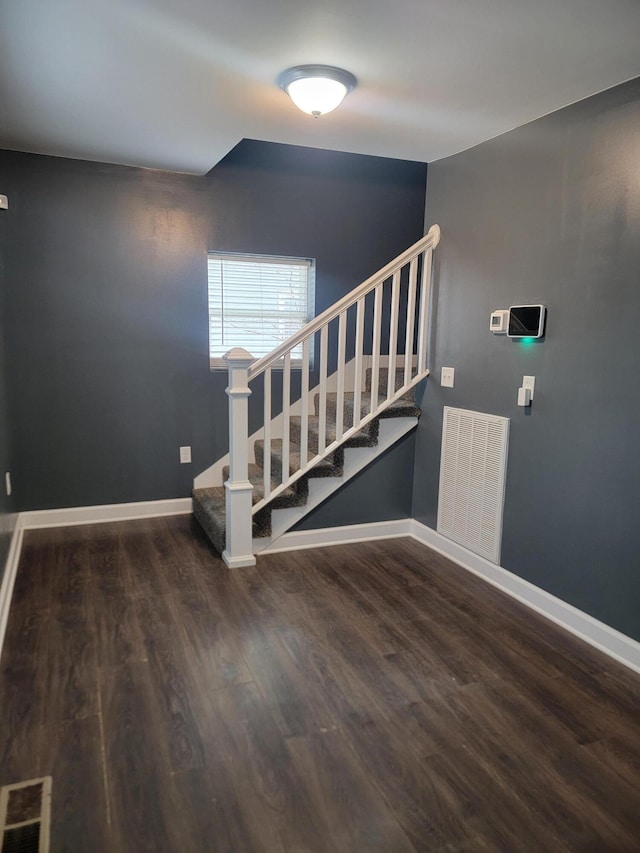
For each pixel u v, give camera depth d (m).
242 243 3.95
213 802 1.61
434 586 3.05
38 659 2.27
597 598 2.49
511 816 1.59
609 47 1.97
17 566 3.14
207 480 4.12
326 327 3.28
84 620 2.59
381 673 2.24
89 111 2.62
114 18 1.78
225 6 1.71
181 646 2.40
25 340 3.54
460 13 1.75
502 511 3.01
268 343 4.22
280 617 2.67
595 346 2.45
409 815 1.58
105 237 3.64
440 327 3.46
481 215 3.08
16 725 1.89
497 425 3.00
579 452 2.55
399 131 2.89
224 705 2.03
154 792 1.64
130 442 3.90
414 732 1.92
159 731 1.88
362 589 2.99
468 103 2.50
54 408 3.67
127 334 3.78
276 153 3.96
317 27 1.84
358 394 3.43
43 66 2.13
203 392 4.03
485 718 2.00
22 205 3.43
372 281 3.32
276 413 4.25
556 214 2.61
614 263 2.34
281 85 2.30
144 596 2.84
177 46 1.98
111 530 3.74
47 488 3.74
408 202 4.36
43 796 1.61
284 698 2.08
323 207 4.13
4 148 3.28
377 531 3.73
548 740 1.89
